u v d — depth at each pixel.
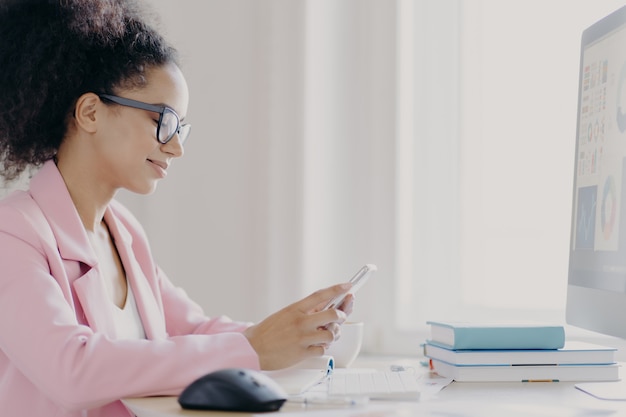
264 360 1.13
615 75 1.29
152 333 1.44
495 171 2.08
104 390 1.07
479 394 1.13
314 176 2.14
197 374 1.09
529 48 2.07
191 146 2.19
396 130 2.10
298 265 2.10
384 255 2.10
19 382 1.23
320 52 2.14
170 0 2.20
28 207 1.26
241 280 2.14
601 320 1.30
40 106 1.36
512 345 1.28
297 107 2.11
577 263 1.42
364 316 2.10
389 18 2.11
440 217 2.12
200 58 2.19
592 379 1.27
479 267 2.08
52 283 1.17
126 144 1.34
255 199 2.13
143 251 1.54
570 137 2.03
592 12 2.02
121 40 1.35
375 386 1.12
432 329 1.42
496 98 2.09
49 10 1.36
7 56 1.38
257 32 2.14
